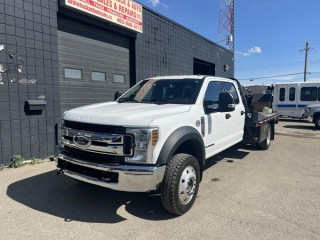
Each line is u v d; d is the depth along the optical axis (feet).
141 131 12.14
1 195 15.56
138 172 11.89
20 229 12.01
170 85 17.99
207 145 16.84
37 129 22.71
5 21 20.40
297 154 26.81
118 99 18.71
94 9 27.63
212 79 18.67
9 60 20.74
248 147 29.89
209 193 16.28
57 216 13.26
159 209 14.11
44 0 22.97
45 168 20.70
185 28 47.42
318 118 48.65
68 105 27.58
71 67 27.73
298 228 12.23
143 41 36.78
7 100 20.70
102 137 12.37
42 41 22.91
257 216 13.37
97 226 12.38
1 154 20.44
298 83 63.72
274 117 31.30
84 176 12.96
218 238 11.43
